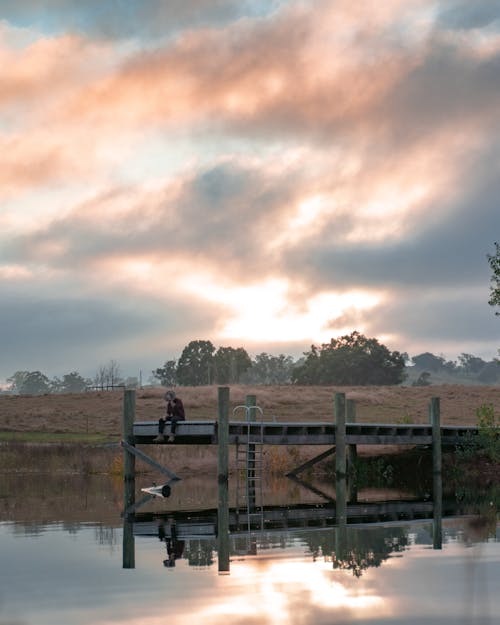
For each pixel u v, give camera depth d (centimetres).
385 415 5084
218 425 2691
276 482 3138
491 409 3250
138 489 2706
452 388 6525
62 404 5994
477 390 6347
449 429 3394
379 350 16000
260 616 872
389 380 15850
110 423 5144
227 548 1426
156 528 1738
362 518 1962
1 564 1231
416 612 874
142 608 920
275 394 5991
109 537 1561
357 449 3669
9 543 1463
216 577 1116
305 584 1051
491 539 1418
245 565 1223
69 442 4212
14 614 897
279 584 1053
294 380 16500
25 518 1866
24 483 2795
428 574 1105
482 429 3212
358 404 5628
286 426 2945
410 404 5638
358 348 16012
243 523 1861
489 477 3228
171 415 2777
